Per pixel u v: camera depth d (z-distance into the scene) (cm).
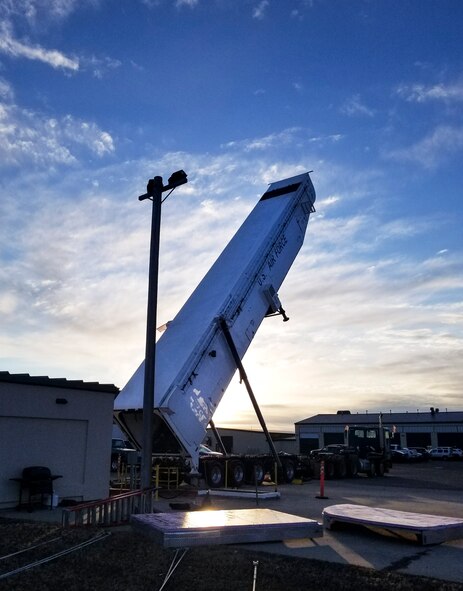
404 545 967
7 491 1355
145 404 1273
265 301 2019
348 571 768
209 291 1958
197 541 896
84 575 721
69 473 1494
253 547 917
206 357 1778
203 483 1934
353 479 2725
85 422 1555
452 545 968
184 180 1365
